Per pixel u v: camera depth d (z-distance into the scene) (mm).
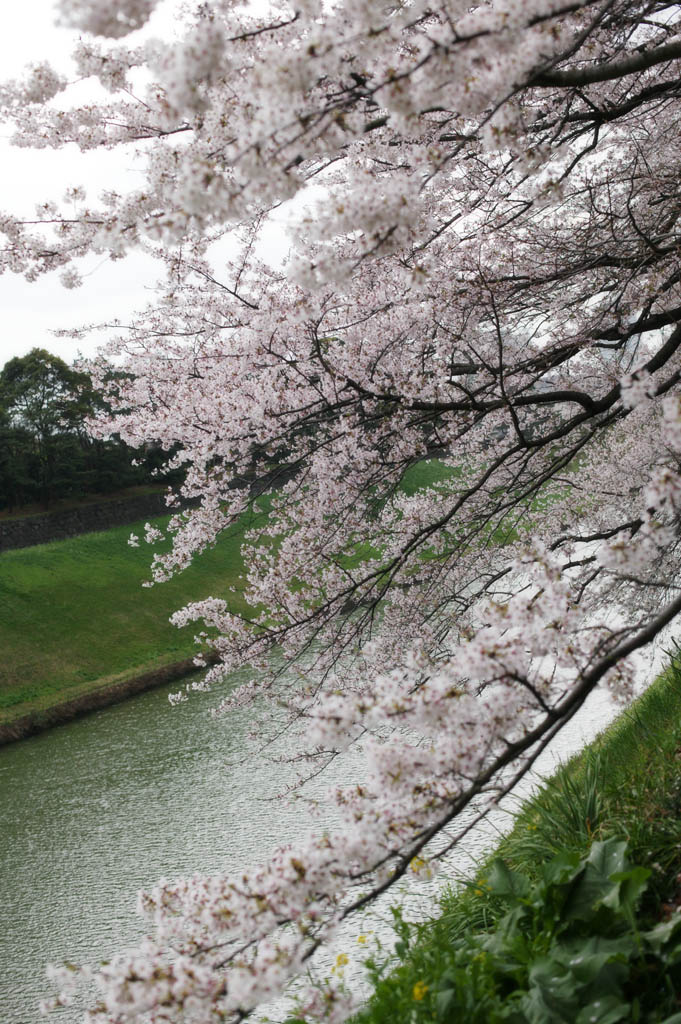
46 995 9906
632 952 3076
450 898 5180
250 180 2922
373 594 6965
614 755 6387
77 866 13227
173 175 3695
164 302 6188
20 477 41469
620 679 2906
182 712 21516
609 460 9047
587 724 11344
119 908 11727
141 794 16000
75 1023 9242
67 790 16969
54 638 28297
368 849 2678
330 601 6785
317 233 2988
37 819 15578
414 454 6527
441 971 3396
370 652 3486
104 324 6695
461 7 3121
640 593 7699
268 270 6723
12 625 28422
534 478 7156
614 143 7473
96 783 17141
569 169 5980
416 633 6980
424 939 4457
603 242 6137
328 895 2742
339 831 2855
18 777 18328
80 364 6938
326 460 6473
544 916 3465
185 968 2555
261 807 13914
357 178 3084
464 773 2891
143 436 6660
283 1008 5812
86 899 12109
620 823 4344
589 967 3006
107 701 23859
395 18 2938
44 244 4922
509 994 3248
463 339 6160
